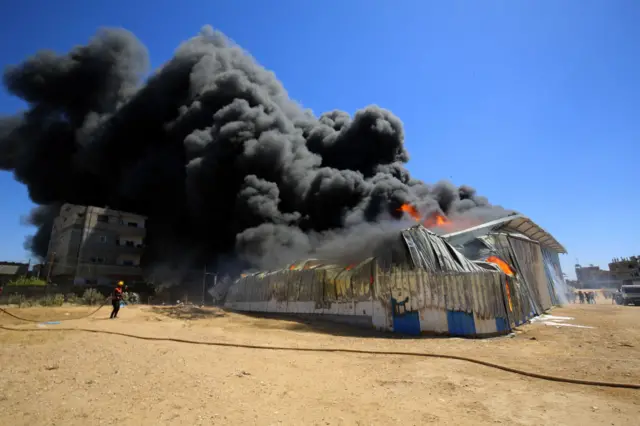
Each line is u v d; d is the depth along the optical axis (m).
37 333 12.15
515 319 15.44
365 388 6.43
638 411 5.23
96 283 44.12
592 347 10.70
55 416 4.76
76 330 12.89
